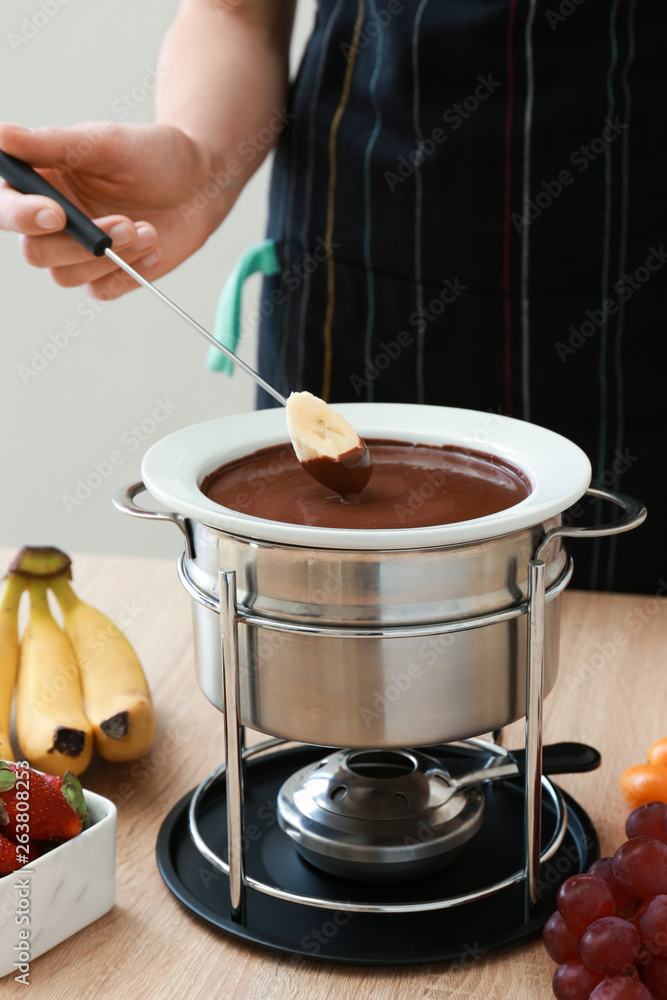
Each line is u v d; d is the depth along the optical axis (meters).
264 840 0.80
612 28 1.19
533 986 0.64
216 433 0.81
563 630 1.13
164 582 1.27
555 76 1.21
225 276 2.33
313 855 0.74
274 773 0.90
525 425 0.81
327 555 0.62
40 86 2.27
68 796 0.71
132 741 0.88
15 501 2.60
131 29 2.21
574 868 0.76
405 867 0.72
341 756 0.79
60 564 1.04
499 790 0.88
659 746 0.84
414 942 0.68
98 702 0.90
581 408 1.33
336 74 1.33
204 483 0.76
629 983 0.58
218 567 0.67
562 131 1.22
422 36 1.22
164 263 1.27
